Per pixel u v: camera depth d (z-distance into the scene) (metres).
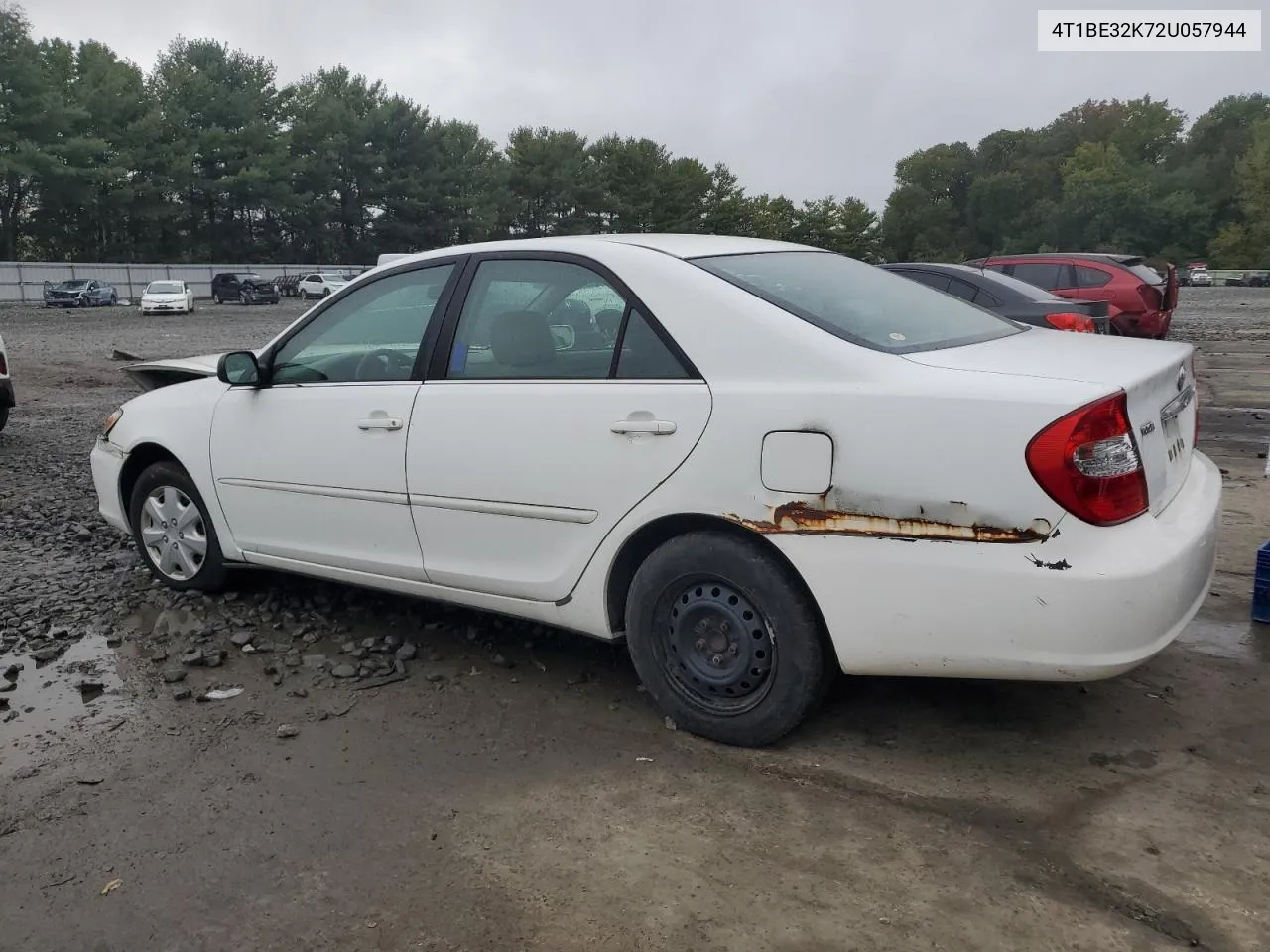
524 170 80.62
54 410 11.76
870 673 3.03
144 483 4.95
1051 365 3.01
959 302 3.97
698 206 87.69
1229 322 24.39
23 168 55.19
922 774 3.11
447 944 2.40
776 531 3.04
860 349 3.03
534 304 3.63
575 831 2.86
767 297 3.26
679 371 3.24
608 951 2.37
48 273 52.69
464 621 4.52
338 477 4.08
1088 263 14.23
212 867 2.72
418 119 73.88
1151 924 2.40
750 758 3.24
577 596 3.51
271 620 4.57
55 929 2.48
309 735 3.47
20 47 56.69
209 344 23.20
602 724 3.51
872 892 2.55
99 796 3.08
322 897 2.59
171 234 67.75
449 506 3.74
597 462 3.35
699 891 2.58
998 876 2.60
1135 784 3.02
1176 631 2.86
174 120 65.25
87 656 4.17
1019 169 116.69
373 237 73.81
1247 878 2.56
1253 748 3.22
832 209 100.69
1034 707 3.53
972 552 2.78
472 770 3.22
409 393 3.86
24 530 6.15
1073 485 2.69
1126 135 115.75
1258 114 108.25
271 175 67.69
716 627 3.27
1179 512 3.05
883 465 2.87
